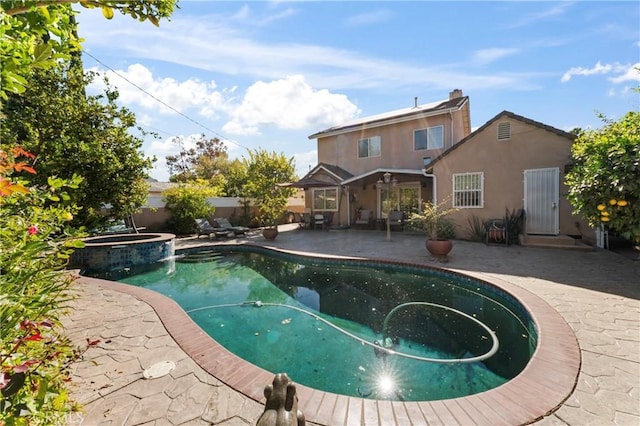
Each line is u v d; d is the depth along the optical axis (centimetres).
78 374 301
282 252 1016
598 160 487
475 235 1127
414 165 1570
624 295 504
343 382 354
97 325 418
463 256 858
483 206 1123
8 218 194
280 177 1858
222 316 562
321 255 927
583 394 263
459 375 362
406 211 1544
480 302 609
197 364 320
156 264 964
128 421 239
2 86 146
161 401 263
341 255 924
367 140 1728
